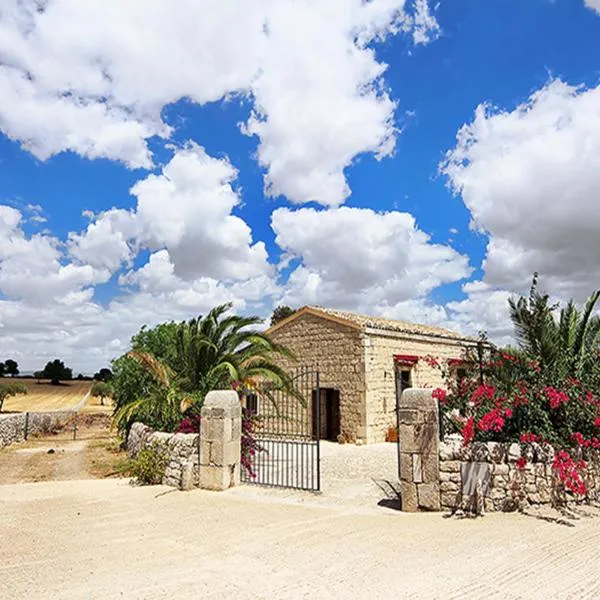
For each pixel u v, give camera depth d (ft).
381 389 65.62
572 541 21.68
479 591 16.11
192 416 44.04
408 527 24.25
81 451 69.87
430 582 16.88
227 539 22.34
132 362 62.85
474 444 27.66
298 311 71.77
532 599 15.52
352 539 22.17
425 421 28.35
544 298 36.73
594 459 30.58
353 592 16.10
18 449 75.41
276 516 26.81
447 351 77.87
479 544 21.24
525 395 29.99
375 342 65.87
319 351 68.90
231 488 34.96
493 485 27.40
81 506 29.68
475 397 30.22
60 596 15.84
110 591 16.26
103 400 180.34
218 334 48.88
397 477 39.86
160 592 16.17
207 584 16.87
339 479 39.19
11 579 17.34
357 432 63.31
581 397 30.37
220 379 46.57
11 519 26.35
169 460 37.42
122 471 46.75
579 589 16.26
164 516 26.94
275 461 48.34
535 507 27.99
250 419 41.98
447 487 27.58
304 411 69.15
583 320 39.19
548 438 29.27
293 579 17.28
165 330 72.79
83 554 20.21
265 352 48.26
